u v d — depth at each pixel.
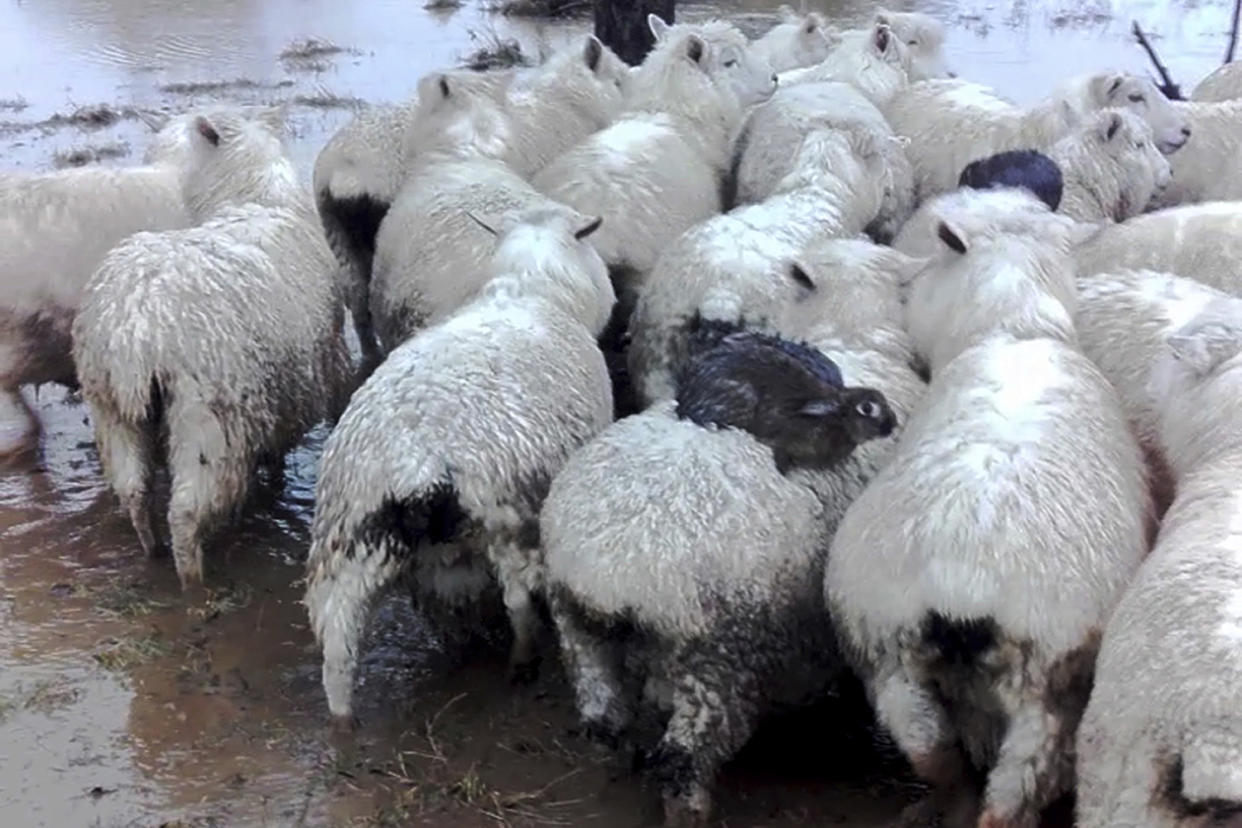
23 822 5.12
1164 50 12.87
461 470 5.18
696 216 6.54
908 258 5.82
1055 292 5.53
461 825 5.11
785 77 7.52
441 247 6.22
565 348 5.50
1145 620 4.62
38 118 11.09
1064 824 4.96
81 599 5.80
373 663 5.58
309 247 6.17
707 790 5.04
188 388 5.72
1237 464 5.00
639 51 9.79
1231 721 4.43
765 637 5.03
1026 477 4.84
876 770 5.24
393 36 14.31
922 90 7.25
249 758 5.29
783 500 5.05
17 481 6.34
